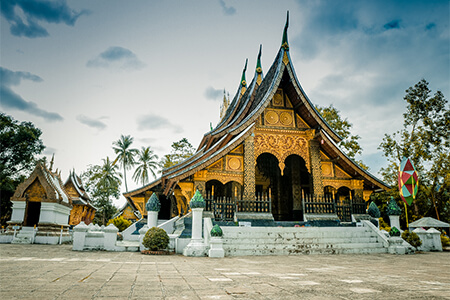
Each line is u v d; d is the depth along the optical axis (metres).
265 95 15.53
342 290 4.06
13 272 5.29
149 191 21.08
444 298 3.62
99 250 11.15
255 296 3.62
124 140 48.75
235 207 13.81
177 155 42.22
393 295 3.78
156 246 10.30
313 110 15.69
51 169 19.06
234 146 14.34
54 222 16.39
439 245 13.89
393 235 11.89
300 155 16.00
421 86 26.98
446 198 27.33
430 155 25.83
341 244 11.50
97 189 50.78
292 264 7.47
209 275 5.32
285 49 16.41
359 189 16.05
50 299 3.30
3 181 32.69
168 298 3.46
